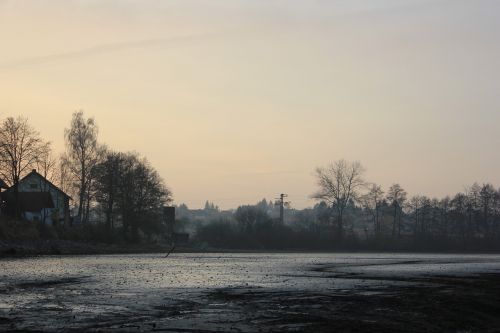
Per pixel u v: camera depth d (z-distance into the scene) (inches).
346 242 6594.5
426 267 2773.1
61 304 1162.6
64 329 881.5
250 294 1382.9
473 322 1022.4
